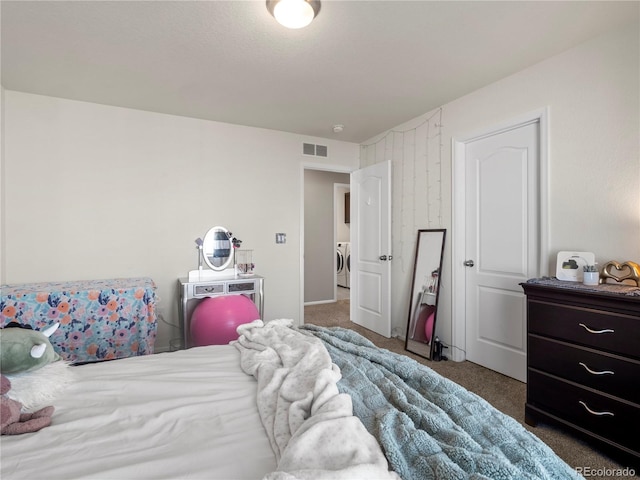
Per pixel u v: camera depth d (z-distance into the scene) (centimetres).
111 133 309
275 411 101
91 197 301
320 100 297
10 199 274
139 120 319
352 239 436
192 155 342
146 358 154
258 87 271
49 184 287
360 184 418
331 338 165
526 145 249
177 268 336
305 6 166
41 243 285
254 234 373
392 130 375
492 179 274
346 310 510
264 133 377
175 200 335
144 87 270
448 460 73
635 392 152
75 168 296
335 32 196
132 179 317
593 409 167
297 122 356
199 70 242
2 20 184
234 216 362
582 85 210
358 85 267
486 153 279
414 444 79
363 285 414
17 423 94
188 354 160
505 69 242
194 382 125
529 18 184
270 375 121
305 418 94
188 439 91
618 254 193
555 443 178
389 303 365
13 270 276
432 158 322
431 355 301
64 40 204
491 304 276
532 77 237
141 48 213
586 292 167
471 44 210
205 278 338
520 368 254
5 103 272
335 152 421
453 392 107
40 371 116
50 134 287
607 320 161
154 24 189
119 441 89
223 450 86
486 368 280
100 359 255
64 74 247
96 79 256
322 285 572
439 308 314
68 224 294
